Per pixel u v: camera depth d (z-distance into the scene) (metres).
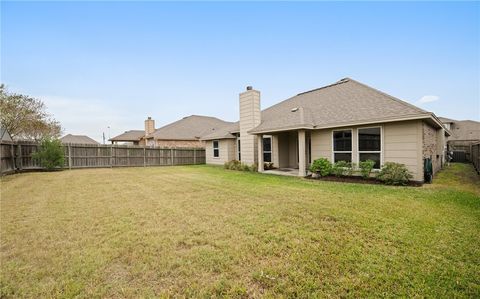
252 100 14.16
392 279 2.65
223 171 14.09
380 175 8.74
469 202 5.87
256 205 5.76
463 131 30.80
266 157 15.02
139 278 2.73
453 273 2.78
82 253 3.34
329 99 12.73
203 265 2.99
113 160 17.95
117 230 4.22
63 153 15.14
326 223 4.41
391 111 8.91
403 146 8.73
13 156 13.30
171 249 3.44
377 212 5.05
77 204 6.04
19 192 7.61
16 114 20.34
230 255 3.22
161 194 7.21
